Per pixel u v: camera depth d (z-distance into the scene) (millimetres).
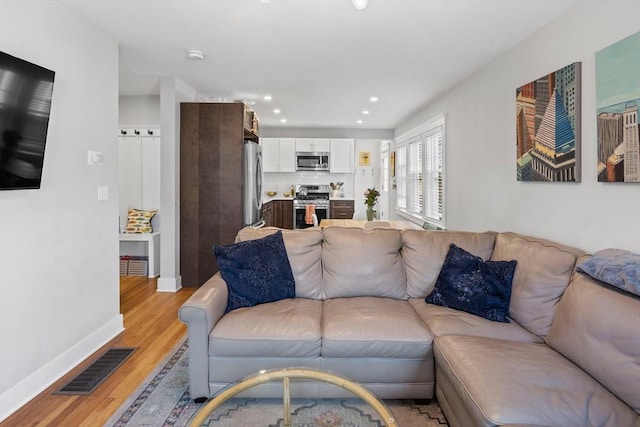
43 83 2082
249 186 4488
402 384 2039
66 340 2449
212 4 2346
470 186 3807
